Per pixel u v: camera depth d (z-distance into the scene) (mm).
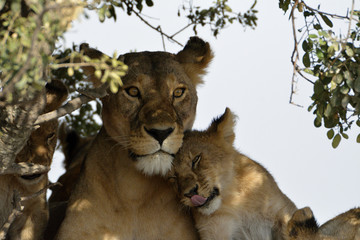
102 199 10750
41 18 6570
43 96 7535
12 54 6637
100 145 10969
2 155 7906
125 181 10672
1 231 8664
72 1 6902
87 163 10992
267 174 12391
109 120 10516
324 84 9766
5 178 10922
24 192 11031
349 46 9578
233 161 11969
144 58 10508
